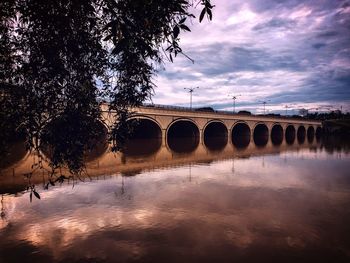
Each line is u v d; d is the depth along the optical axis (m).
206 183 27.83
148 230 15.73
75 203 20.66
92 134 5.55
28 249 13.50
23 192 23.47
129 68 5.62
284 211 19.09
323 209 19.55
